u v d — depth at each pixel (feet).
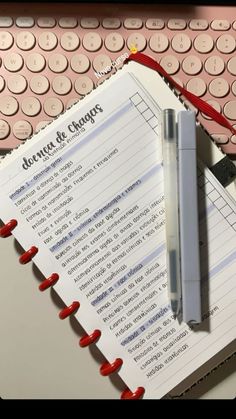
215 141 1.81
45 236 1.70
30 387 1.79
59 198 1.70
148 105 1.69
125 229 1.69
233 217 1.68
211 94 1.83
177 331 1.68
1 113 1.82
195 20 1.86
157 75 1.72
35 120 1.82
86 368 1.79
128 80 1.70
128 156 1.69
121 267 1.69
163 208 1.68
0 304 1.80
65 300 1.69
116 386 1.79
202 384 1.77
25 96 1.83
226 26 1.86
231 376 1.77
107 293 1.69
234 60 1.84
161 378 1.68
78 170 1.70
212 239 1.68
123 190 1.69
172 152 1.65
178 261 1.65
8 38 1.84
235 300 1.67
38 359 1.80
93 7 1.86
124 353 1.69
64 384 1.79
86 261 1.69
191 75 1.84
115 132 1.69
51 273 1.70
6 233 1.70
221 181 1.71
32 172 1.70
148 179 1.69
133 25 1.85
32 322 1.80
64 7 1.85
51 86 1.83
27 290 1.81
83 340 1.69
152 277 1.69
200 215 1.68
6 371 1.80
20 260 1.70
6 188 1.70
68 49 1.84
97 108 1.70
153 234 1.69
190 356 1.68
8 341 1.80
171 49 1.84
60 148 1.70
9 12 1.85
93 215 1.69
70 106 1.77
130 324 1.69
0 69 1.83
